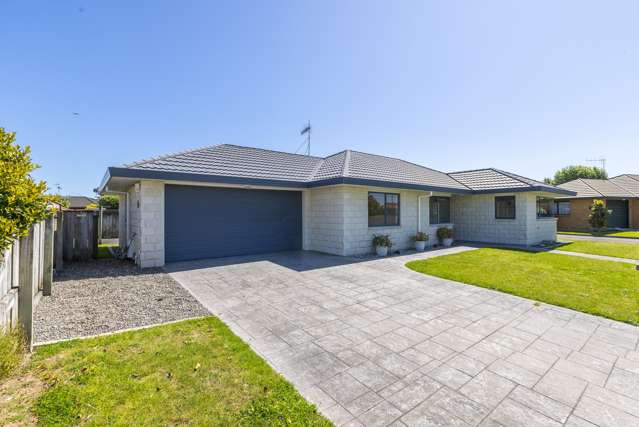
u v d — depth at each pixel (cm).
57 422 216
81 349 334
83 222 954
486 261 935
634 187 2486
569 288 629
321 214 1123
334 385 281
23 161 338
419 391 273
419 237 1202
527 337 396
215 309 495
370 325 433
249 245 1056
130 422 218
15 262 350
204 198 957
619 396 269
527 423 232
